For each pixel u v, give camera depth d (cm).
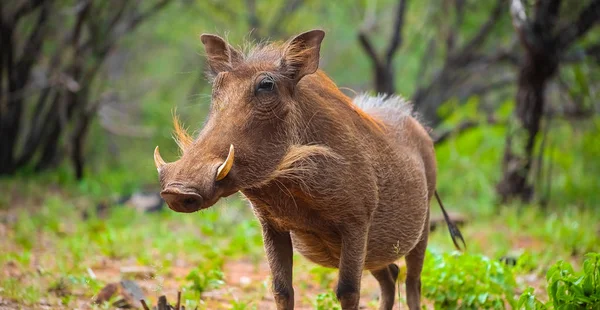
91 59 1931
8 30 1886
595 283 634
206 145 553
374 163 660
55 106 2102
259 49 635
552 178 1911
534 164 1805
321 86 645
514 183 1619
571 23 1532
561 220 1444
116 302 793
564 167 1858
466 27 2084
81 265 995
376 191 652
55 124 2122
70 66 1942
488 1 2034
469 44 2053
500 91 2523
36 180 1992
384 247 689
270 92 582
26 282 879
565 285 638
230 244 1175
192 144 559
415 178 723
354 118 660
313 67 604
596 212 1545
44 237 1271
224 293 861
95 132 2567
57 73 1872
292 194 607
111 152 2766
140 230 1312
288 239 657
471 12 2070
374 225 673
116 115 2712
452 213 1538
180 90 2816
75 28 1850
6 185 1872
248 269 1067
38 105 2116
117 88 2681
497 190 1648
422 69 2194
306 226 631
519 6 1474
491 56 2047
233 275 1014
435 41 2300
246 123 570
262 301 859
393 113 754
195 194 520
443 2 2138
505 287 807
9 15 1936
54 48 2162
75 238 1200
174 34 2480
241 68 594
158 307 664
